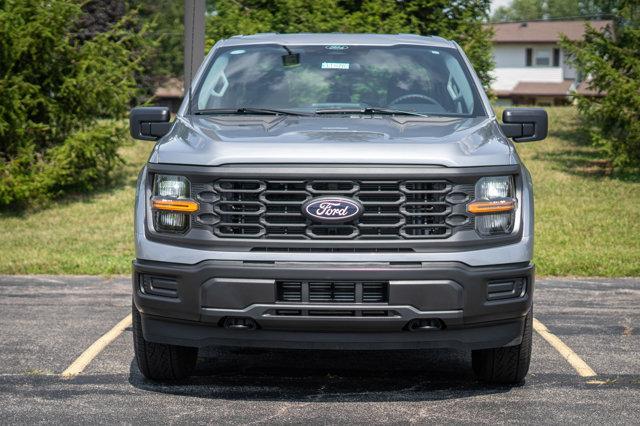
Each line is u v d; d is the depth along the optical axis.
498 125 6.72
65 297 9.94
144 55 18.70
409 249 5.73
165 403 6.09
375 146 5.82
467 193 5.80
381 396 6.28
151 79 34.22
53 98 16.77
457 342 5.87
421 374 6.90
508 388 6.50
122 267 11.72
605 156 18.62
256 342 5.86
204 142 6.04
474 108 7.00
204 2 12.20
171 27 47.50
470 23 18.48
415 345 5.84
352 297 5.70
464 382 6.66
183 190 5.89
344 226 5.71
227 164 5.78
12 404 6.05
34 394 6.29
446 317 5.71
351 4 17.98
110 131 17.06
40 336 8.05
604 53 18.58
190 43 12.20
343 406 6.03
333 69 7.32
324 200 5.70
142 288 6.00
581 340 8.02
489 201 5.84
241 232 5.79
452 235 5.77
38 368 6.98
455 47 7.73
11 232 14.52
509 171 5.93
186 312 5.83
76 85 16.59
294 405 6.05
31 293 10.16
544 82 72.25
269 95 7.14
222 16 17.30
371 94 7.09
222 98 7.18
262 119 6.71
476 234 5.81
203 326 5.89
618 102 17.88
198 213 5.82
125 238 14.02
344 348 5.81
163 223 5.93
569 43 18.70
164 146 6.16
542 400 6.18
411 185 5.76
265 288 5.68
